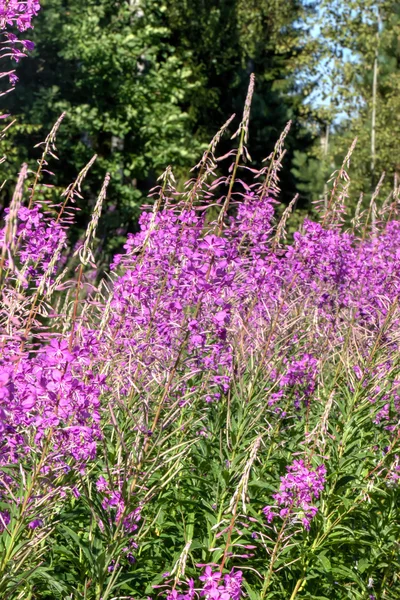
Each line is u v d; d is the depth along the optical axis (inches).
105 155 1025.5
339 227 312.5
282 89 1843.0
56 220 210.7
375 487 243.1
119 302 214.7
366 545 250.1
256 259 271.1
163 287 205.6
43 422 157.8
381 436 281.4
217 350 226.7
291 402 271.9
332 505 245.1
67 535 183.9
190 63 1493.6
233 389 238.7
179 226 219.1
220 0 1555.1
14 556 159.3
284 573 229.1
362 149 1286.9
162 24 1488.7
